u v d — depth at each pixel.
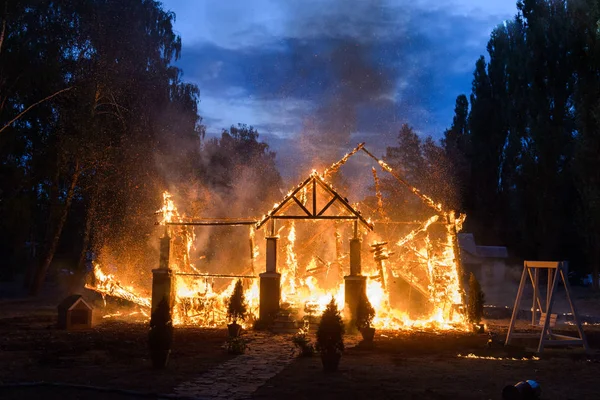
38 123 34.84
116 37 35.34
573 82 45.62
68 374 10.87
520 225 48.59
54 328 18.92
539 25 46.94
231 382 10.28
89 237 39.34
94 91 34.03
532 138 46.69
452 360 13.06
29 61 31.44
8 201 32.16
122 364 12.15
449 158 61.03
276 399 8.92
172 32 41.97
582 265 51.06
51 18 33.00
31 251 39.53
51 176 34.31
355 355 13.86
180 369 11.59
